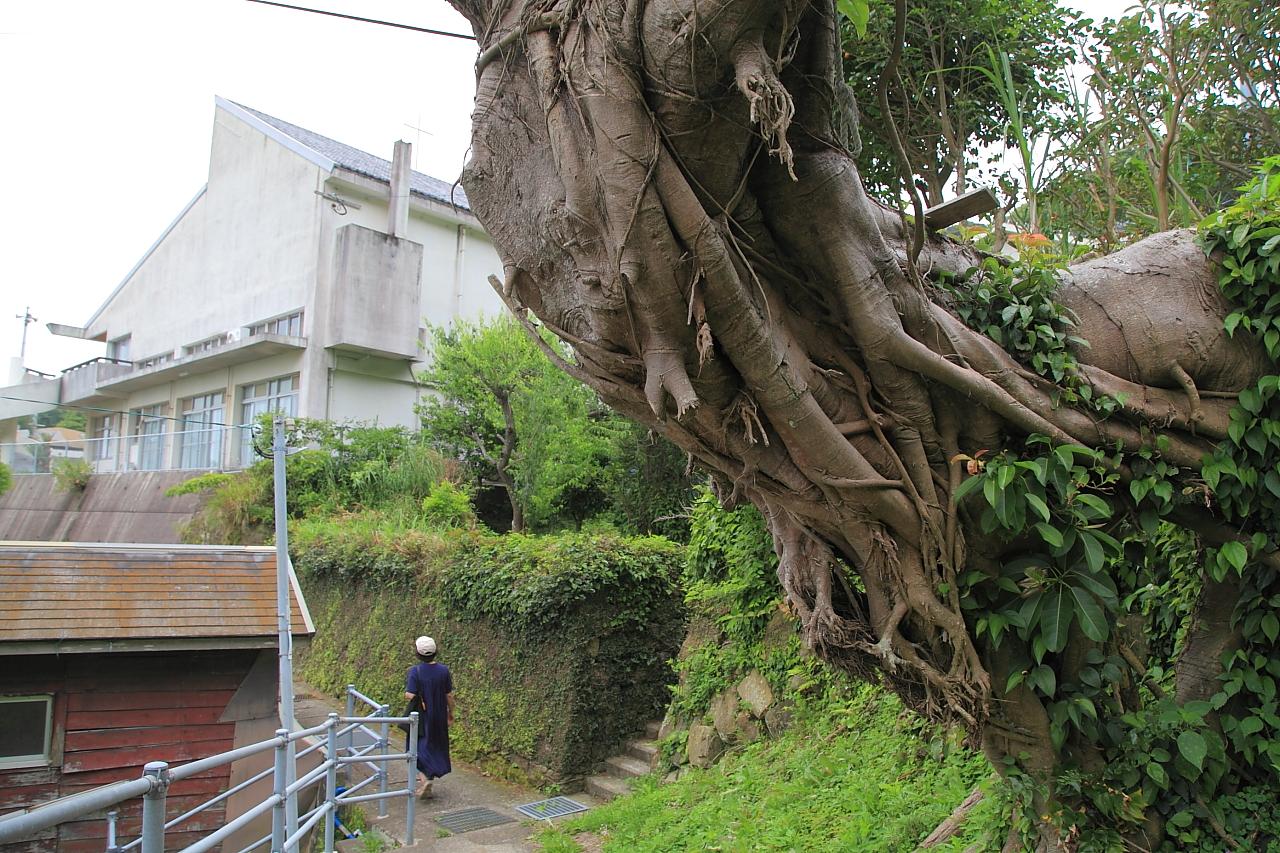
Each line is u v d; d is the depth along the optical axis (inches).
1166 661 184.4
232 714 303.3
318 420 668.1
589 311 115.0
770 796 217.2
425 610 424.5
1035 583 122.6
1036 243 142.3
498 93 119.7
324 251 707.4
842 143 114.0
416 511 575.2
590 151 102.7
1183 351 132.2
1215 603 155.3
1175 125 253.9
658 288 102.5
